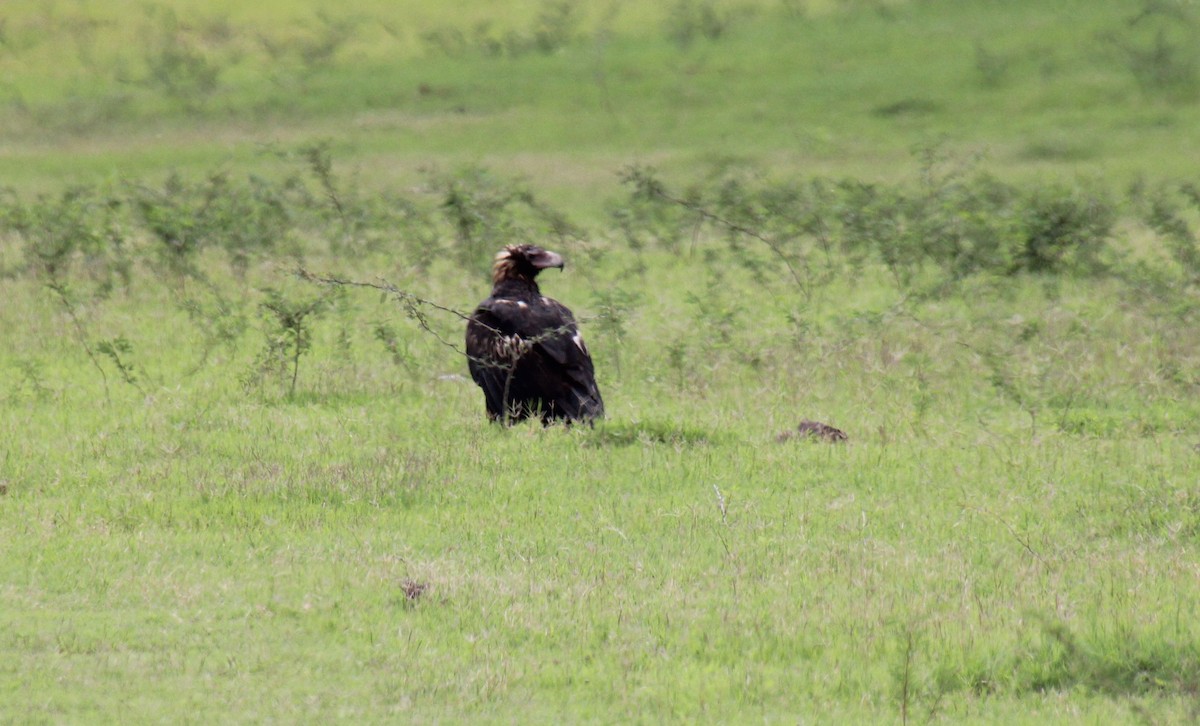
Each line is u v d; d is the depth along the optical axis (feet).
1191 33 317.01
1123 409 93.09
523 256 88.94
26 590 56.80
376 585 57.77
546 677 49.08
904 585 57.93
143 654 50.80
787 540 64.08
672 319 120.57
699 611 55.01
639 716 46.44
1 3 365.20
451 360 104.17
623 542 63.98
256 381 95.45
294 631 53.31
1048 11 342.23
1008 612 53.88
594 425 82.48
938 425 86.99
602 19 364.99
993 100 293.64
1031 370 97.96
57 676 48.67
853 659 50.42
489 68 331.98
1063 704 47.06
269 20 364.38
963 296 132.46
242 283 136.77
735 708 46.88
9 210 162.40
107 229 146.72
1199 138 264.72
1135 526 65.92
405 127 292.20
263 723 45.47
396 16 370.73
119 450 78.79
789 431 84.23
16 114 299.79
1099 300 130.11
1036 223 145.18
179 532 64.69
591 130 289.12
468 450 78.59
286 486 71.20
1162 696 47.62
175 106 307.58
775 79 315.37
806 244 167.94
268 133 286.87
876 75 312.09
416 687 48.37
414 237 156.76
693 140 280.31
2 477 73.20
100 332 115.03
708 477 74.54
